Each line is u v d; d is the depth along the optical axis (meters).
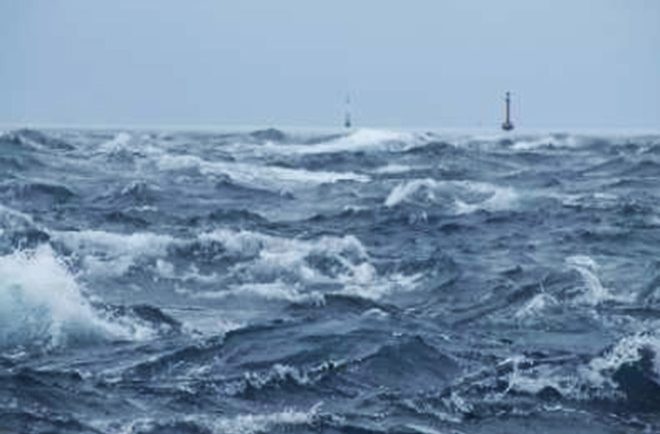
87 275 75.88
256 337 60.41
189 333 63.50
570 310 70.19
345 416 48.81
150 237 82.50
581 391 52.16
